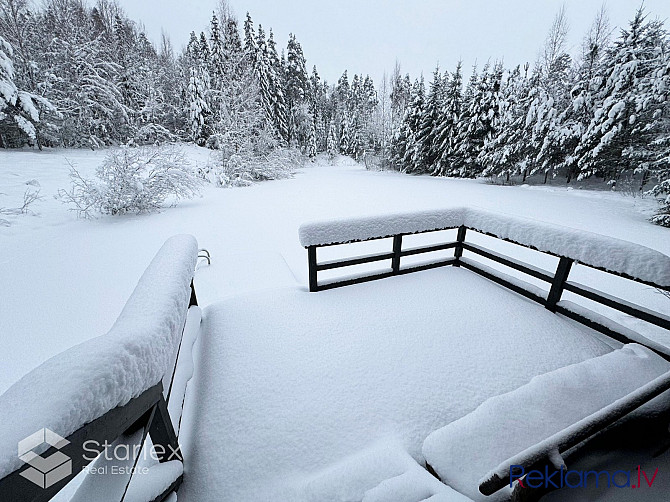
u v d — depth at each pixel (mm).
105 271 4910
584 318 2303
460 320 2416
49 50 18047
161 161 9570
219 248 6039
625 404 1075
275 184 16844
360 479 1101
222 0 26094
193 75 23188
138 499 913
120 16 27672
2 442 484
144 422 947
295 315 2504
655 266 1691
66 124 16859
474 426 1122
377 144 40406
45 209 8203
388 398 1661
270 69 26672
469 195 12719
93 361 684
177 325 1182
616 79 12828
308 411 1578
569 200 11570
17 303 3936
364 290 2928
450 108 21234
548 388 1295
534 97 16516
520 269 2752
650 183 13258
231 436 1441
